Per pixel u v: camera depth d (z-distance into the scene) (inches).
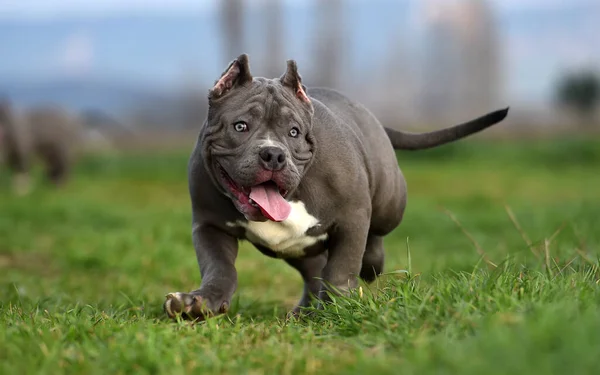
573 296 198.7
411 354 166.1
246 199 231.6
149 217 597.3
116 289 339.9
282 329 212.2
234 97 234.7
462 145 1327.5
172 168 1216.8
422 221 574.9
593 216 529.0
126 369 177.5
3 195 780.0
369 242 285.4
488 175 1058.7
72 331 200.7
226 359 184.1
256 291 351.3
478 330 179.9
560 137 1572.3
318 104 250.7
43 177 948.6
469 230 533.0
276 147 223.5
